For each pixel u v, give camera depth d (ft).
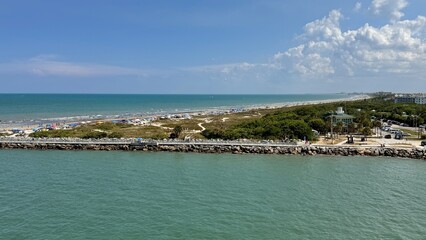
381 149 355.15
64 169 273.13
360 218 178.70
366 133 443.73
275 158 332.19
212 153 355.15
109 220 170.09
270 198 207.10
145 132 467.93
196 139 400.47
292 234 159.02
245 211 185.06
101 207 187.01
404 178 260.01
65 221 167.94
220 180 245.04
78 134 435.12
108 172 264.31
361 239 155.33
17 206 186.29
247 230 161.99
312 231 162.50
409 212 188.14
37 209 182.50
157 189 220.84
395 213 186.50
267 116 582.76
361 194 218.18
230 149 358.43
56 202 193.47
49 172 261.85
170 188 223.30
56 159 313.94
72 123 594.65
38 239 149.07
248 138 407.23
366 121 490.90
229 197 207.31
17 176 248.52
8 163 294.87
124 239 150.82
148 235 154.92
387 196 214.90
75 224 164.76
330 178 256.52
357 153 353.51
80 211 180.75
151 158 323.98
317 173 271.90
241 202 198.90
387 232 162.91
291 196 211.61
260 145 359.66
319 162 315.37
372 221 175.22
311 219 176.35
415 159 336.49
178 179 246.06
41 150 361.92
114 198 201.77
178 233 157.48
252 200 202.59
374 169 289.33
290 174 266.98
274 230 162.61
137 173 262.47
